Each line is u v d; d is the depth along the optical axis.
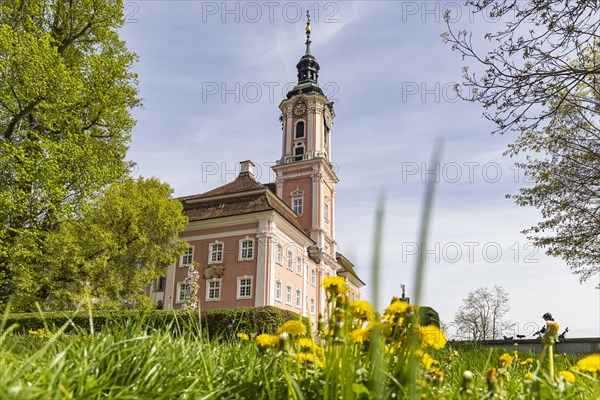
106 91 17.17
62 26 17.66
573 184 11.41
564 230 12.49
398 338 1.68
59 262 15.19
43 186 14.38
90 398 1.46
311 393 1.66
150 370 1.79
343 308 1.66
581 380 2.18
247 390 1.74
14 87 14.47
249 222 31.08
